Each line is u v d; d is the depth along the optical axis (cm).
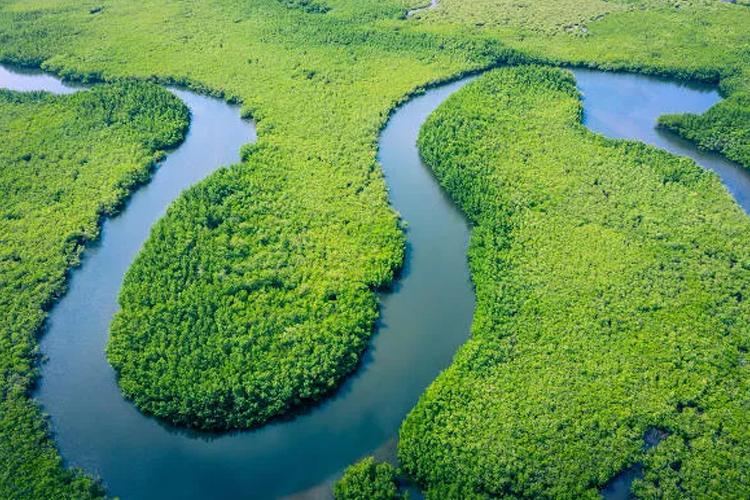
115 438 6862
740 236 8888
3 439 6675
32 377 7375
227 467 6619
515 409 6800
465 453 6438
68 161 10531
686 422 6725
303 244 8800
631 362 7262
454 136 10819
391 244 8806
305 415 7062
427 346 7762
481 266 8475
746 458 6438
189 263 8462
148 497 6378
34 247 8981
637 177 9931
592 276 8256
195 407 6888
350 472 6362
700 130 11150
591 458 6419
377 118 11481
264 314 7831
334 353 7381
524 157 10394
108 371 7512
